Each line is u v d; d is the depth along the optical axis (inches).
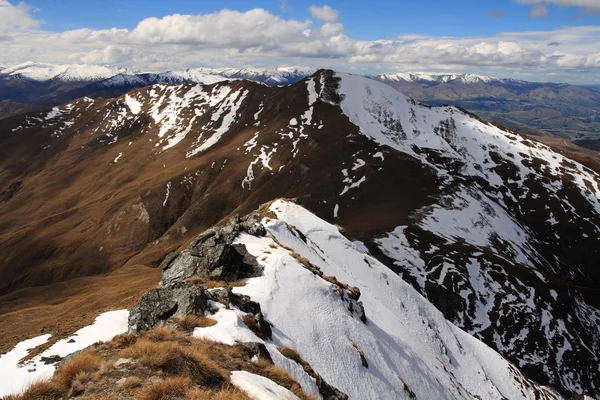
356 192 5054.1
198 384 518.0
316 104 7844.5
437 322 2198.6
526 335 3016.7
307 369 837.2
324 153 6082.7
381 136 6702.8
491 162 6560.0
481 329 3031.5
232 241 1498.5
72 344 1167.6
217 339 732.0
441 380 1562.5
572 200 5772.6
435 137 7086.6
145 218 6314.0
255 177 6412.4
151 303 929.5
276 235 1748.3
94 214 6850.4
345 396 858.8
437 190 4896.7
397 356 1366.9
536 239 5024.6
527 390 2208.4
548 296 3319.4
